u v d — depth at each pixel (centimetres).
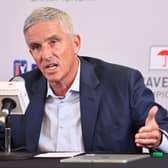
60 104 427
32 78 448
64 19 398
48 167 266
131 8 582
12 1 605
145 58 582
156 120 401
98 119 417
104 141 412
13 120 434
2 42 606
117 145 411
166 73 579
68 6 595
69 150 418
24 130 431
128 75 435
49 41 391
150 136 351
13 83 354
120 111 418
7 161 301
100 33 589
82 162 281
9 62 604
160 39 579
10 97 347
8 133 368
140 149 408
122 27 584
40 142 423
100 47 589
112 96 425
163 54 579
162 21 578
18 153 346
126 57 585
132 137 422
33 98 432
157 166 267
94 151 402
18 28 604
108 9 587
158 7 578
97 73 441
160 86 580
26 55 602
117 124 414
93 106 420
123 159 293
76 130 421
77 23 593
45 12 391
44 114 429
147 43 581
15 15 605
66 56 400
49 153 353
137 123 416
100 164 273
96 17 589
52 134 423
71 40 405
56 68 397
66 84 422
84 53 592
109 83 432
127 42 584
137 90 428
